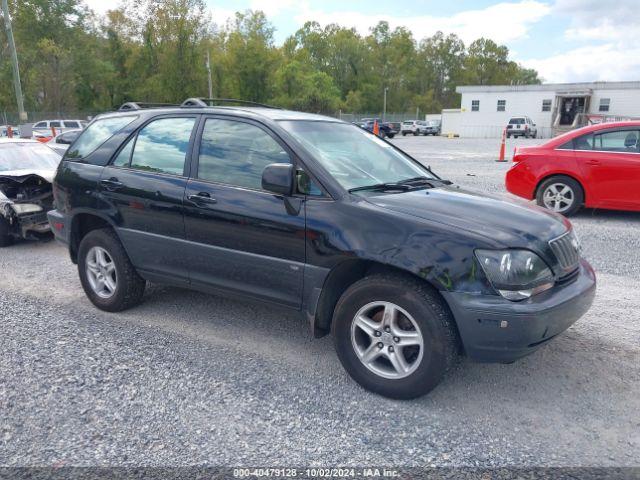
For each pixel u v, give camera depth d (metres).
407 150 26.42
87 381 3.59
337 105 71.25
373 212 3.29
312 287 3.51
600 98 44.31
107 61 62.31
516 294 3.00
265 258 3.69
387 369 3.38
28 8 58.06
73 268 6.45
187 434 3.01
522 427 3.07
